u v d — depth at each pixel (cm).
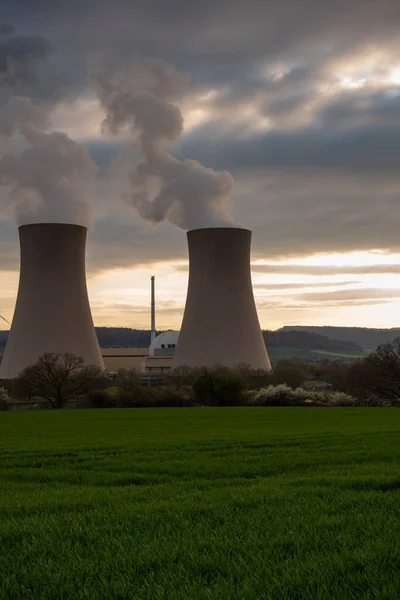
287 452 1366
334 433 1914
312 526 569
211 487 875
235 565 447
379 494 752
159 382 7538
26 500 768
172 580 422
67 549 507
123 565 459
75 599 396
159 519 621
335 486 836
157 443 1642
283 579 414
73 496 799
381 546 484
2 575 446
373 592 387
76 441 1802
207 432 2108
